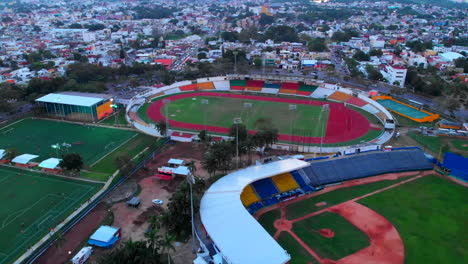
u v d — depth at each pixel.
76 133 139.12
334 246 73.12
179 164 109.94
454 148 124.88
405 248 72.88
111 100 165.62
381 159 109.69
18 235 77.06
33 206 88.19
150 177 103.69
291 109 157.62
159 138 134.38
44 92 180.88
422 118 155.12
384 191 95.94
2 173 105.38
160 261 62.38
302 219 82.75
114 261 59.34
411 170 107.50
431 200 91.50
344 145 128.00
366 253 71.25
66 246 73.44
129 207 87.75
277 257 61.28
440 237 76.69
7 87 176.38
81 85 192.38
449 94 190.62
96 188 97.06
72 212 85.38
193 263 66.56
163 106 175.62
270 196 91.44
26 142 129.38
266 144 114.75
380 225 80.62
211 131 141.62
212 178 98.19
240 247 63.38
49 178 102.81
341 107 173.62
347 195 93.81
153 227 68.31
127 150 123.12
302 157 109.50
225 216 72.12
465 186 98.69
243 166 110.44
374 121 154.50
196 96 193.88
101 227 76.44
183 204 76.06
